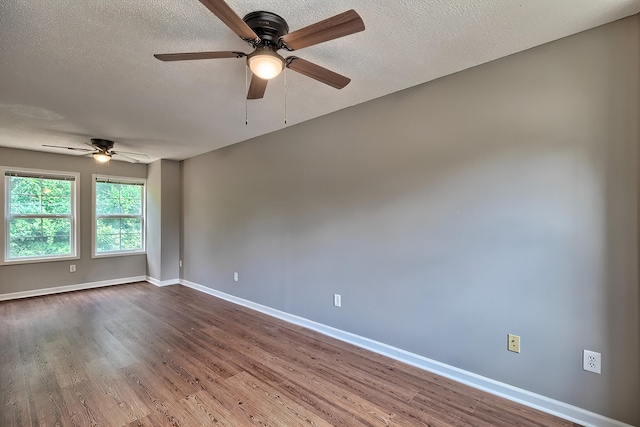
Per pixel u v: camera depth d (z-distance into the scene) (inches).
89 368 97.7
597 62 70.0
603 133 69.5
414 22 67.1
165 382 89.9
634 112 66.2
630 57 66.4
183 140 163.5
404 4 61.3
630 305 66.7
